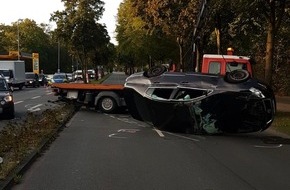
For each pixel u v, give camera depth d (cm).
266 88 1384
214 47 3550
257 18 2100
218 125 1407
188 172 885
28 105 2600
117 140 1302
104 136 1380
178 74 1457
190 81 1422
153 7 3030
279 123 1717
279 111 2114
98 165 944
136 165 947
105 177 835
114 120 1841
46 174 860
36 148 1088
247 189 759
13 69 4916
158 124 1491
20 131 1225
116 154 1074
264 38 2941
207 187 768
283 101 2803
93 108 2303
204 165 959
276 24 2106
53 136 1309
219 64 1945
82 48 4409
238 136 1436
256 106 1369
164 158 1034
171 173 873
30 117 1575
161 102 1441
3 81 2028
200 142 1298
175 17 3020
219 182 805
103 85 2156
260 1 1897
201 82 1409
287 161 1022
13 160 925
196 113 1407
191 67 2973
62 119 1709
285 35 3081
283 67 3550
